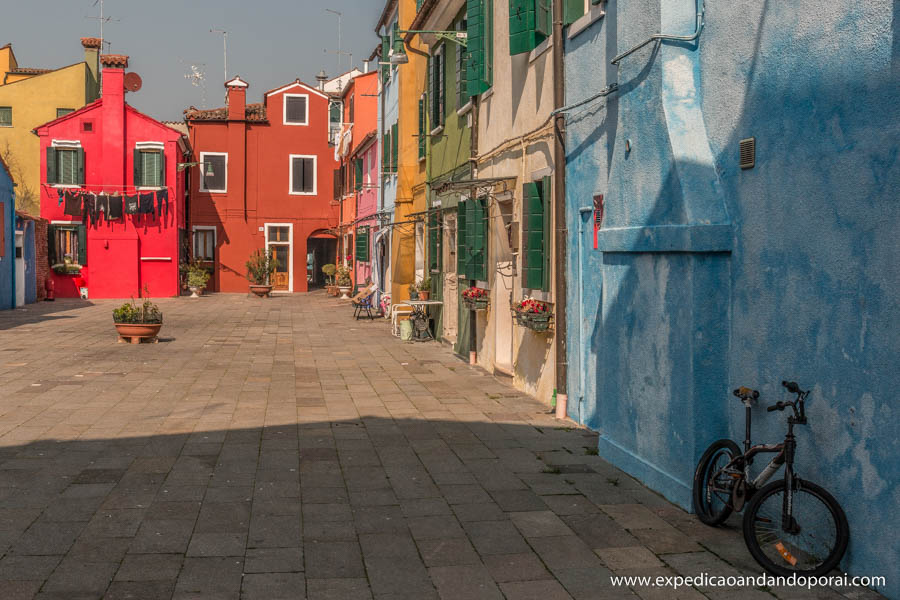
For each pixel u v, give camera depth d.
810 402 5.00
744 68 5.71
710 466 5.82
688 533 5.56
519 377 11.59
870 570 4.49
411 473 7.14
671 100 6.26
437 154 17.83
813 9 4.96
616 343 7.34
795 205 5.14
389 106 25.75
